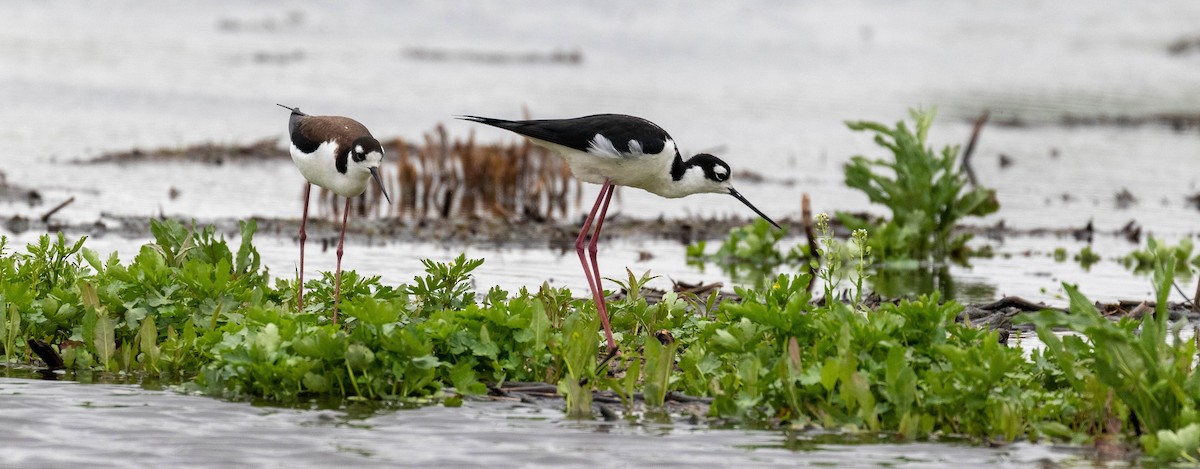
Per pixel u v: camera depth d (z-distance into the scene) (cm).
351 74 3547
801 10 5394
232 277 1071
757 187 2244
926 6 5828
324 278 1044
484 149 2180
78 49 3662
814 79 3850
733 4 5350
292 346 895
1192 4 6362
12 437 795
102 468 748
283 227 1702
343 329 977
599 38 4634
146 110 2822
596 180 1040
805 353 895
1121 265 1627
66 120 2634
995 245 1777
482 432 830
